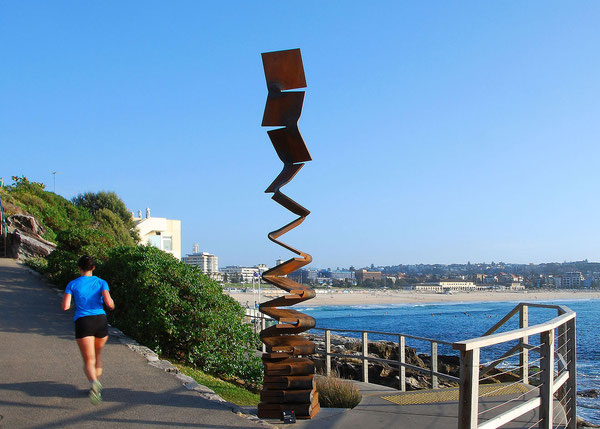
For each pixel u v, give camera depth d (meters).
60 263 13.40
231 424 5.29
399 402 6.95
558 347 6.98
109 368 7.25
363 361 9.45
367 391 8.13
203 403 5.94
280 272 6.26
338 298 173.50
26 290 12.44
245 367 10.05
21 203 24.36
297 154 6.17
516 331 4.68
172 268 9.78
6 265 16.25
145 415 5.48
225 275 181.00
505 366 22.12
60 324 9.64
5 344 8.18
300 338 6.27
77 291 6.23
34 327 9.29
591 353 39.72
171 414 5.54
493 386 7.61
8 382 6.44
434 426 5.75
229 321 9.83
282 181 6.05
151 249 10.81
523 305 7.89
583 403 21.19
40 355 7.71
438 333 61.16
